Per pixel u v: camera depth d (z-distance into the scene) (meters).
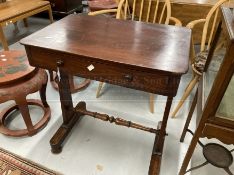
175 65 0.92
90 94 2.03
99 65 1.02
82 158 1.45
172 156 1.46
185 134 1.53
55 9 3.30
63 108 1.50
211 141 1.57
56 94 2.01
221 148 1.28
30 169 1.37
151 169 1.30
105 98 1.98
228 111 0.90
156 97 1.99
